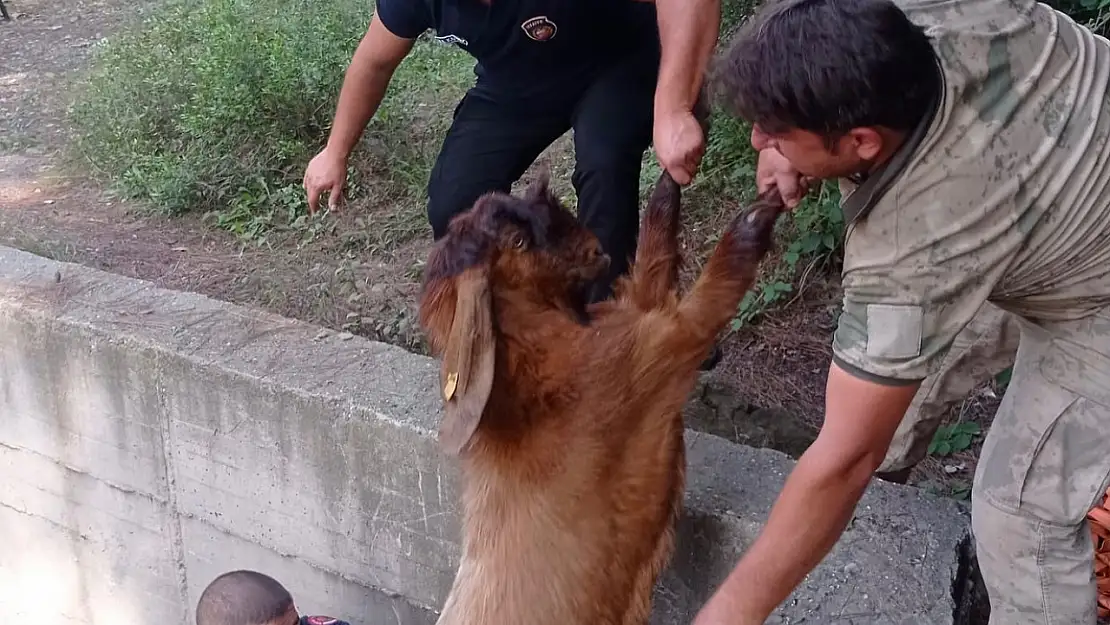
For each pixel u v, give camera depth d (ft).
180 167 21.22
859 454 6.77
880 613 8.41
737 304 8.34
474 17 10.27
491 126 11.00
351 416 10.96
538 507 8.05
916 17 6.73
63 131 25.94
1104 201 6.81
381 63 11.18
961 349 10.27
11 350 13.21
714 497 9.37
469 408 6.98
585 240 8.29
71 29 34.04
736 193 17.80
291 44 22.41
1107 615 9.90
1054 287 7.18
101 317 12.68
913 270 6.52
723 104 6.87
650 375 8.16
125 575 13.88
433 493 10.78
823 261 16.29
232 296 17.60
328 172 11.80
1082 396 7.33
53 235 20.12
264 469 11.87
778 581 6.98
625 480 8.17
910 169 6.43
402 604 11.62
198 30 25.04
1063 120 6.68
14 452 13.93
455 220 8.10
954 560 8.70
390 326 16.34
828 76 6.02
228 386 11.68
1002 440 7.77
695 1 8.39
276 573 12.46
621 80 10.52
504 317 7.93
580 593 8.02
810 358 14.79
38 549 14.51
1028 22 6.84
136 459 12.87
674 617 9.80
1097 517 10.09
